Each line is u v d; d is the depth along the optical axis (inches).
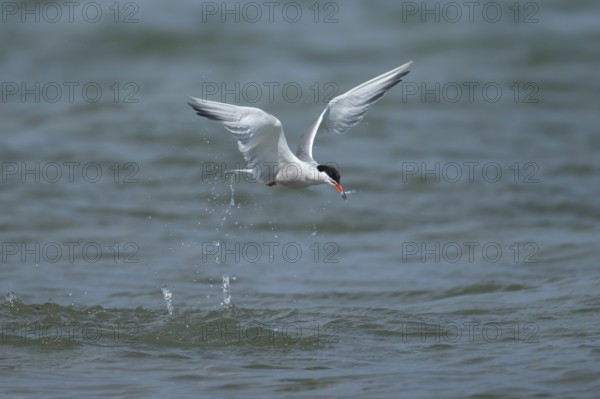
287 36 1149.7
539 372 371.9
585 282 504.7
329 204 690.2
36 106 917.8
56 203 671.8
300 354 403.9
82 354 401.7
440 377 370.3
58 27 1176.8
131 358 397.1
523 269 546.3
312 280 531.8
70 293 497.4
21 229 617.9
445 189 721.0
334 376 373.4
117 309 465.1
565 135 854.5
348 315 460.4
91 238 605.0
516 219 656.4
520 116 911.7
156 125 850.1
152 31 1141.1
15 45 1128.2
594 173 756.6
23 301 478.6
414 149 808.9
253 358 398.3
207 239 614.5
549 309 461.7
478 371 376.2
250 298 493.7
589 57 1096.2
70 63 1074.1
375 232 636.1
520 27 1197.1
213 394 353.4
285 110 909.2
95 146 799.7
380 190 718.5
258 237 623.5
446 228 639.8
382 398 347.9
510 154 801.6
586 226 636.1
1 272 535.5
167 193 700.7
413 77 1021.2
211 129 839.7
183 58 1083.9
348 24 1204.5
